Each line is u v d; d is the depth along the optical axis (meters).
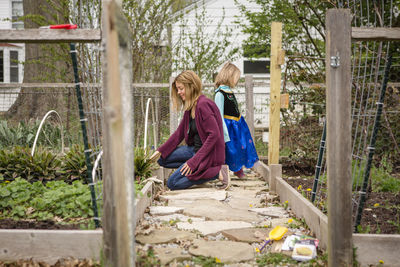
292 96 6.13
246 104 6.74
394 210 3.45
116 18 1.69
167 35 10.28
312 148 5.82
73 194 3.33
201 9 11.98
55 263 2.45
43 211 3.23
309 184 4.71
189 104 4.49
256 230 3.04
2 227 2.80
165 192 4.43
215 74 9.80
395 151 5.80
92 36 2.28
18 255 2.46
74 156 4.50
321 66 6.93
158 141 7.59
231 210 3.65
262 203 4.07
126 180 1.85
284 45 7.87
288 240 2.72
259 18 8.62
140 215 3.30
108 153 2.06
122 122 1.78
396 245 2.40
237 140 4.96
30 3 10.68
